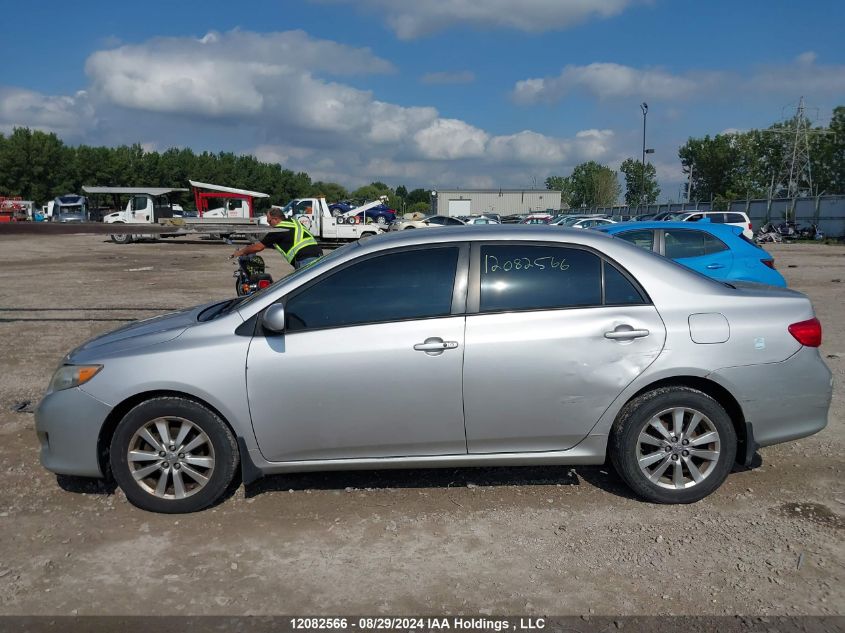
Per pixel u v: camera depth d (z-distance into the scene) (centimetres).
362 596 325
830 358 789
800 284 1591
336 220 3466
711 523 394
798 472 465
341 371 397
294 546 372
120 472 405
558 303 411
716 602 317
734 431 414
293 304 409
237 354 398
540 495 434
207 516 407
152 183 8981
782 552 361
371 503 424
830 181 6944
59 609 315
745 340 408
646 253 429
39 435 418
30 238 3656
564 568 348
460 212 8450
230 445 405
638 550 365
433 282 412
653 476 414
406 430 404
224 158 10300
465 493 437
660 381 412
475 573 344
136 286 1548
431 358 397
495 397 402
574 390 404
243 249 971
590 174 9712
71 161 8475
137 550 368
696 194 8925
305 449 407
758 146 8138
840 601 317
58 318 1089
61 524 397
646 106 5175
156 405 399
